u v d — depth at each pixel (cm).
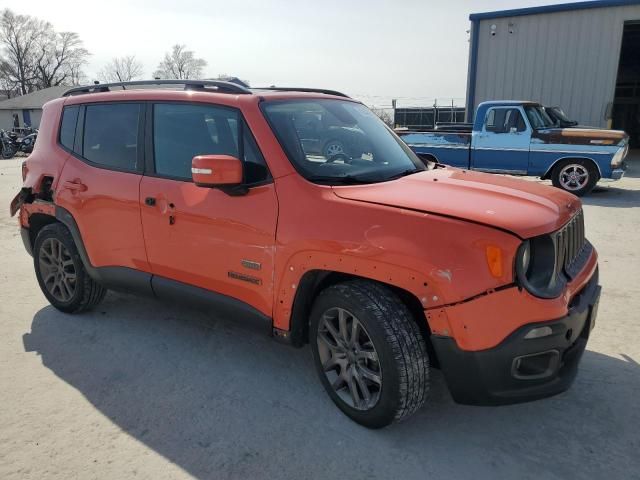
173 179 358
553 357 258
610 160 1030
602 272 555
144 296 398
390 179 325
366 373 285
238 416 308
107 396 330
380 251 261
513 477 257
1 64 8019
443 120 2364
